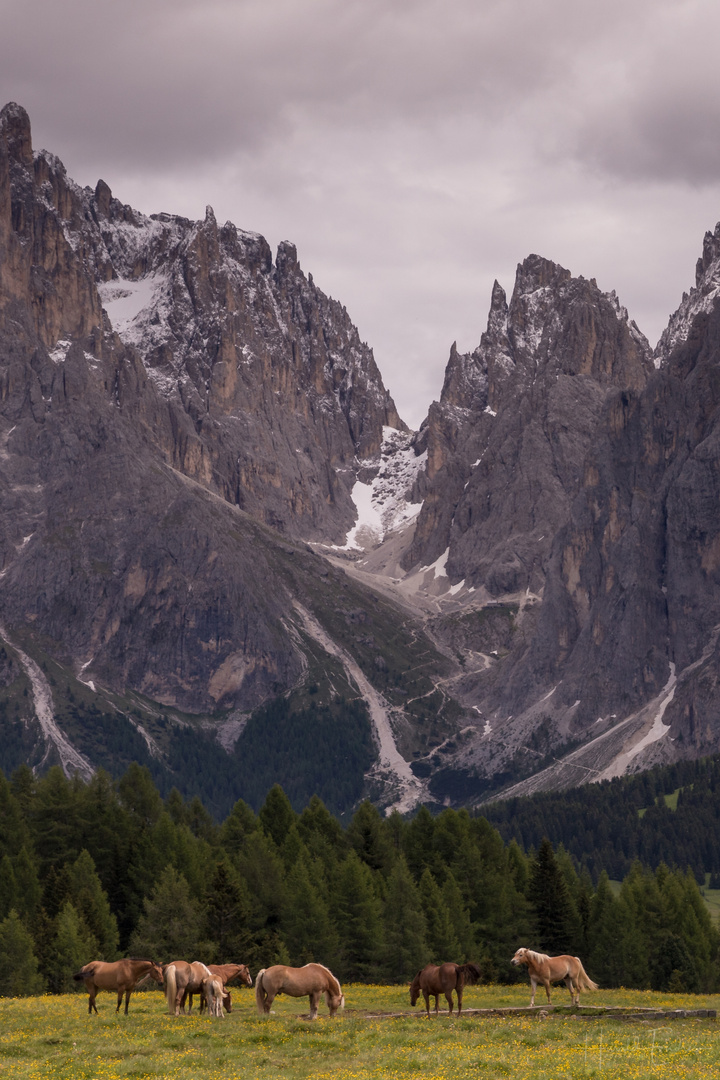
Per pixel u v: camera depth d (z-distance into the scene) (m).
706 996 120.50
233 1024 80.12
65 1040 75.00
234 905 175.25
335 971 181.75
